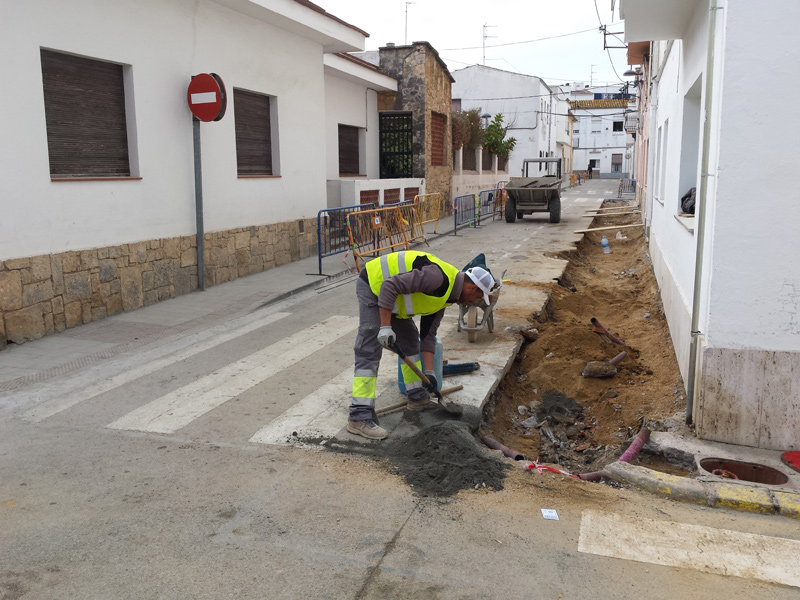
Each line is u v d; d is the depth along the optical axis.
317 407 5.01
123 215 8.03
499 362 6.11
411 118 19.72
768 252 4.30
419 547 3.14
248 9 9.99
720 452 4.43
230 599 2.72
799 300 4.29
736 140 4.25
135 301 8.29
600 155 65.12
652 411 5.45
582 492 3.80
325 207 13.20
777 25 4.08
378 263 4.38
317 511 3.47
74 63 7.40
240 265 10.48
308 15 11.22
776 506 3.62
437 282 4.24
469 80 39.59
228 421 4.74
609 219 22.45
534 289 9.58
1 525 3.32
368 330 4.43
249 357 6.38
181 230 9.10
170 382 5.62
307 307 8.74
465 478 3.84
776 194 4.23
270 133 11.45
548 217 22.75
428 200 17.22
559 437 5.41
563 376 6.46
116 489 3.71
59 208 7.11
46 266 6.96
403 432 4.53
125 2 7.89
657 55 13.16
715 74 4.63
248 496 3.63
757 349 4.42
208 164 9.64
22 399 5.19
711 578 2.93
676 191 7.64
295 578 2.88
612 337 7.57
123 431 4.57
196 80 8.85
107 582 2.84
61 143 7.29
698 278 4.88
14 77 6.48
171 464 4.04
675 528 3.40
